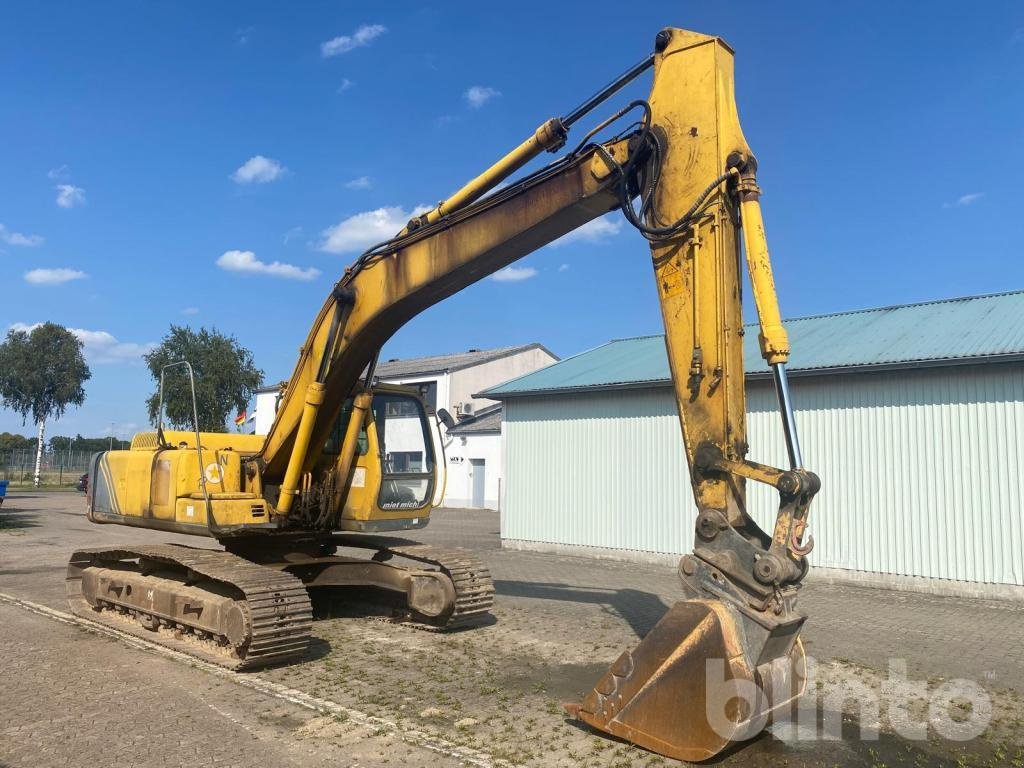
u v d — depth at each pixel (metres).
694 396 5.50
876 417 12.52
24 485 50.47
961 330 13.02
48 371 61.72
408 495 9.07
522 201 6.42
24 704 6.16
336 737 5.45
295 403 8.41
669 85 5.84
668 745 4.96
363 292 7.67
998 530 11.30
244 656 7.04
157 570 9.02
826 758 5.21
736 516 5.34
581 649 8.06
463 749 5.23
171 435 9.53
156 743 5.31
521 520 17.47
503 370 37.00
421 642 8.33
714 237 5.50
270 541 9.16
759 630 4.84
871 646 8.41
